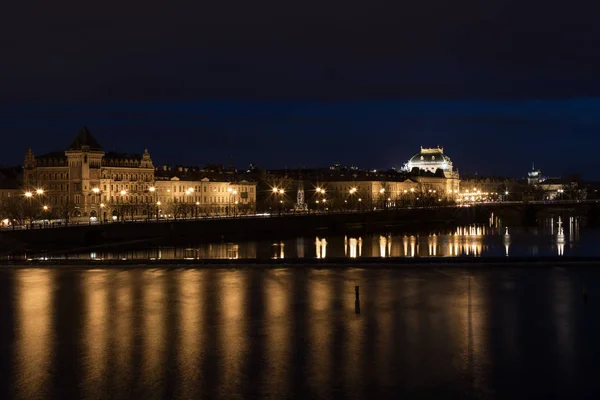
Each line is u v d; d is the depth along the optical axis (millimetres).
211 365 59531
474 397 52656
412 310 79188
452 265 112438
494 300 84438
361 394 53062
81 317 76062
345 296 87062
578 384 55156
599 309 79562
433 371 57969
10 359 61312
